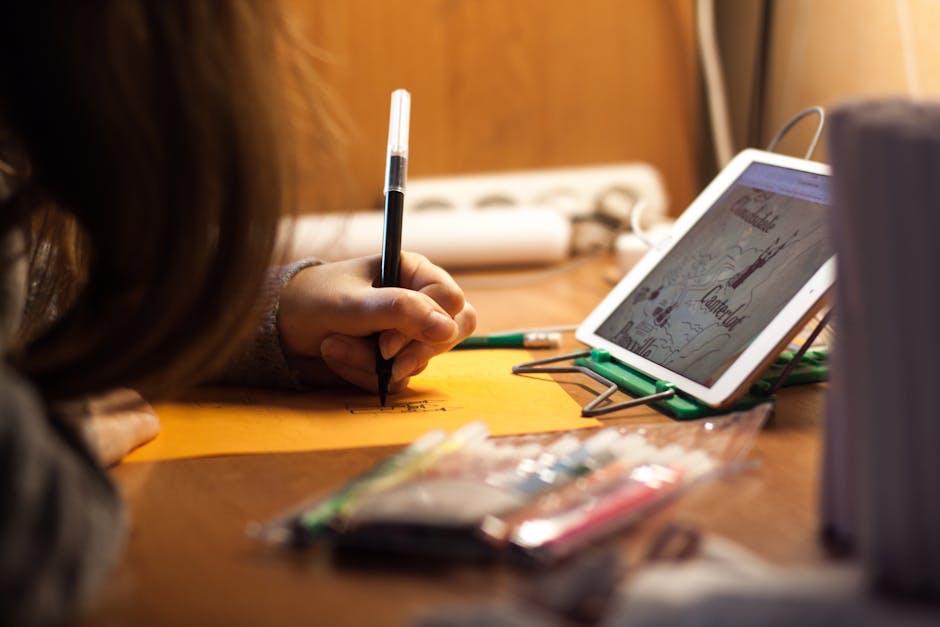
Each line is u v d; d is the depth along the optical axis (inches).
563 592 13.6
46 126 17.6
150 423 22.1
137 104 17.6
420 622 13.1
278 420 23.9
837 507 16.0
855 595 12.5
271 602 14.3
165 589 14.7
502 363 29.3
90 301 19.0
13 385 13.9
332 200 44.3
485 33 55.2
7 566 12.4
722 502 17.7
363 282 27.4
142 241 18.5
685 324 26.2
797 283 24.1
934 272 12.9
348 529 15.7
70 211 18.8
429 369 28.8
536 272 44.3
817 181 26.6
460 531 15.3
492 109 56.0
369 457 20.9
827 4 38.3
